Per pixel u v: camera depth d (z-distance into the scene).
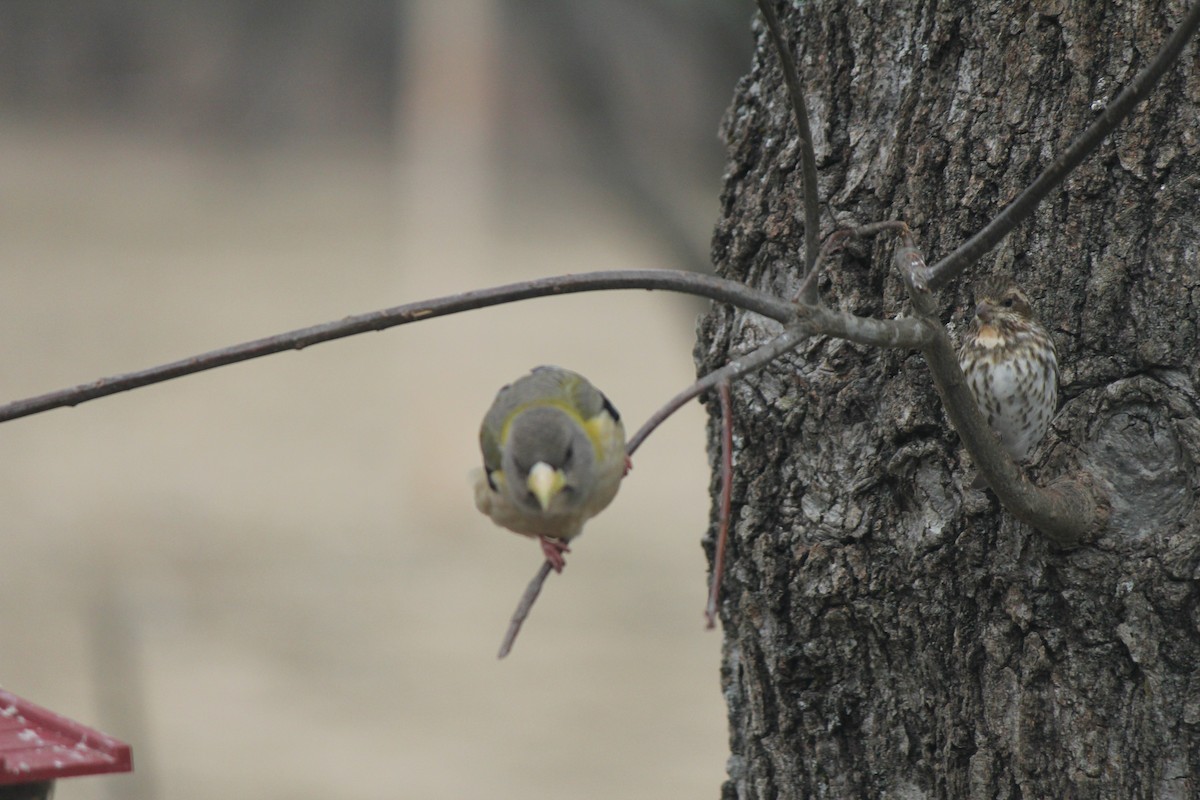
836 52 5.87
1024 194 4.53
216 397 29.27
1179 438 5.10
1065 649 5.22
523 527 5.77
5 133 54.38
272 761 13.98
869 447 5.61
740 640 5.98
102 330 33.06
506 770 13.93
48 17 55.53
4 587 18.50
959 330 5.58
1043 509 4.95
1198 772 5.01
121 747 5.12
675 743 14.73
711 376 4.23
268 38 54.62
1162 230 5.19
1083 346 5.33
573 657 17.06
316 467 24.97
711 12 18.11
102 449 25.66
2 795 5.25
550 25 26.52
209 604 18.30
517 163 43.84
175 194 49.00
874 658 5.62
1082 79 5.34
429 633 17.73
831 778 5.74
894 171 5.71
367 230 45.34
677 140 25.88
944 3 5.60
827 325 4.41
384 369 31.58
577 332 33.47
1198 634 5.00
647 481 24.12
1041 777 5.28
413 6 28.75
